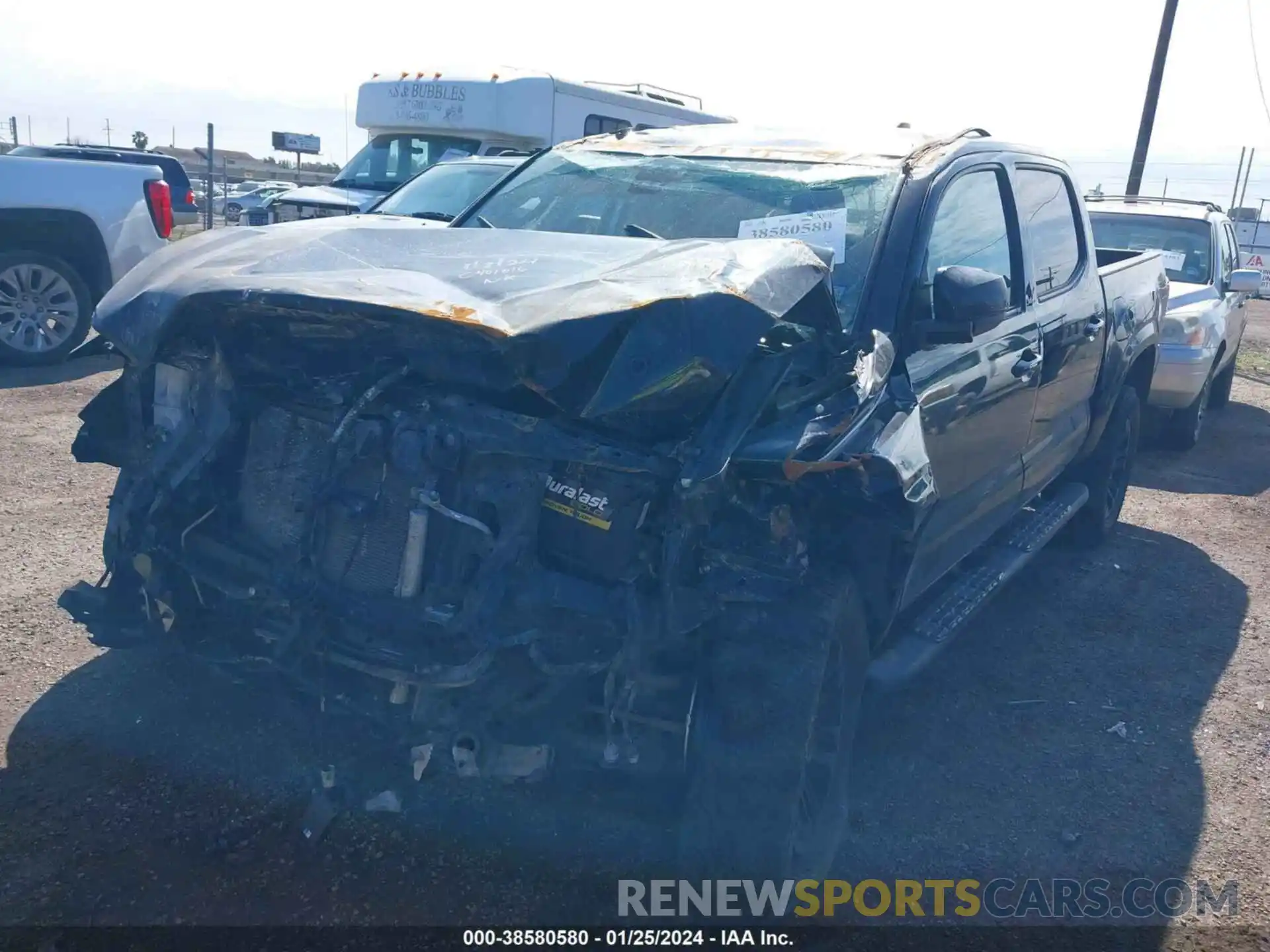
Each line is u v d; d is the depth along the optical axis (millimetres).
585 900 3150
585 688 3025
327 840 3318
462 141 14164
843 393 3232
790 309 3246
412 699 2971
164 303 3264
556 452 2875
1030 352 4691
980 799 3963
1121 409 6586
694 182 4480
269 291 3045
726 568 2926
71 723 3816
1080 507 6195
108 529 3562
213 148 22594
